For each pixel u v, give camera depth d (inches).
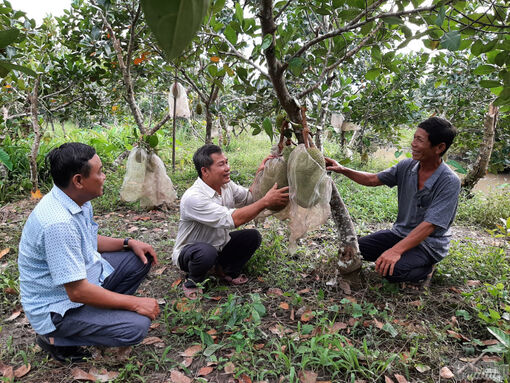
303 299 115.3
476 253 142.3
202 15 13.4
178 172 283.6
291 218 95.3
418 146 106.3
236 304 111.7
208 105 226.4
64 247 77.2
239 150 386.6
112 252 103.2
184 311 103.3
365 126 308.3
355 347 95.0
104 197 218.5
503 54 75.5
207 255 112.8
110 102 317.1
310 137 100.0
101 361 90.8
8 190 223.6
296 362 91.6
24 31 180.7
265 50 83.7
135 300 86.7
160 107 434.9
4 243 156.3
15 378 86.3
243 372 87.2
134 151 189.9
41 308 83.3
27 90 216.7
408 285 122.4
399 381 83.0
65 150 78.2
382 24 100.4
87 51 215.8
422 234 106.4
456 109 265.0
